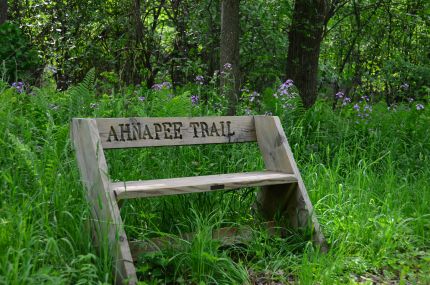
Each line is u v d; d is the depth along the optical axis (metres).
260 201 4.46
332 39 15.81
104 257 3.14
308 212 4.09
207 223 3.84
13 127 4.34
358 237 4.27
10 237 3.04
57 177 3.53
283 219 4.26
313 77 11.30
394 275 3.83
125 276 3.14
